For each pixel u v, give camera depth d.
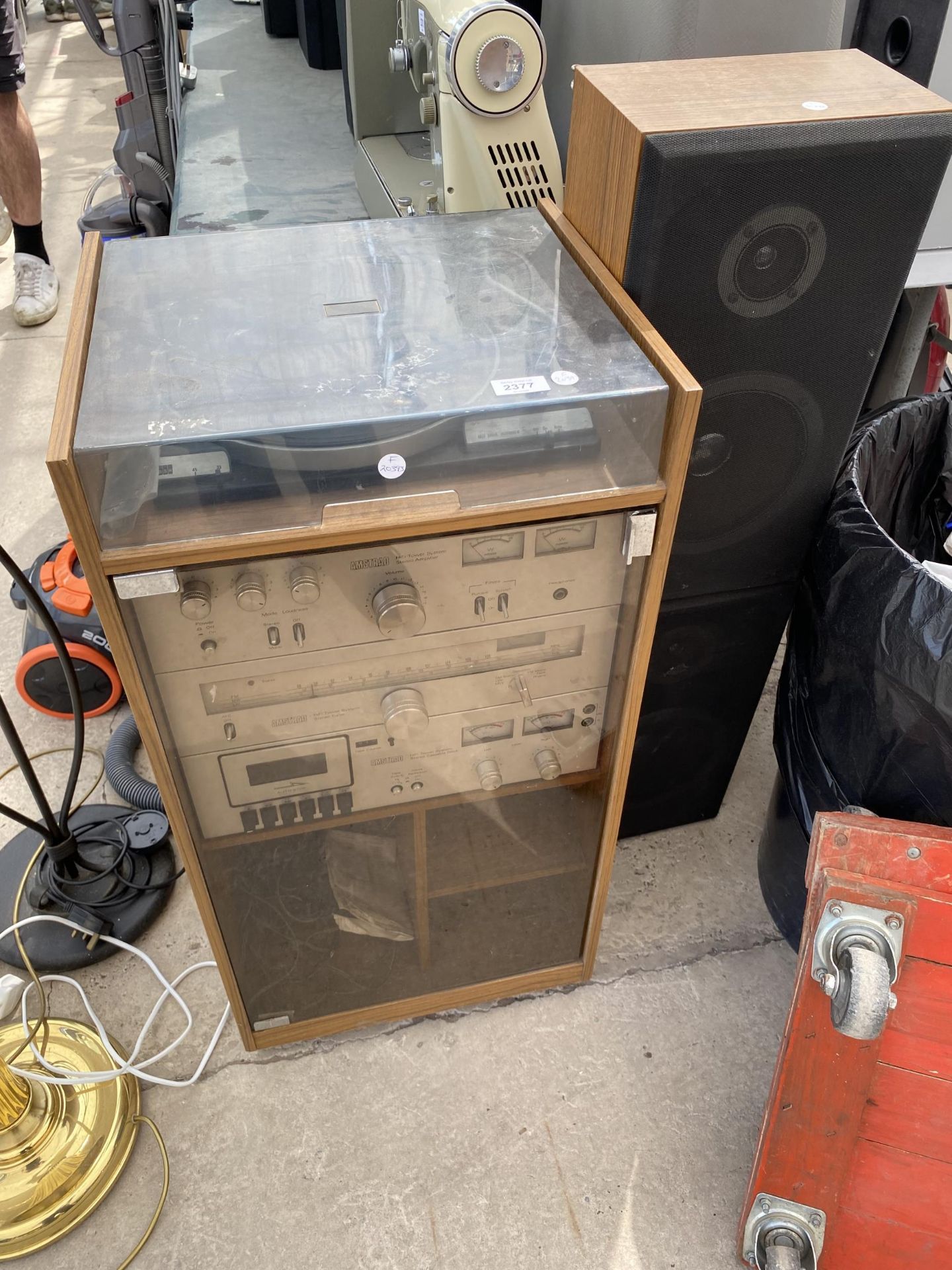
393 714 1.02
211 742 1.03
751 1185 1.07
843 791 1.17
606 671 1.12
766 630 1.34
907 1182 1.03
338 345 0.91
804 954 0.93
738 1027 1.35
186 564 0.82
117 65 4.25
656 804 1.54
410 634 0.99
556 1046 1.33
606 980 1.40
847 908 0.89
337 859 1.31
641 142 0.90
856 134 0.92
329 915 1.35
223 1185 1.19
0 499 2.13
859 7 1.45
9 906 1.46
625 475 0.91
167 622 0.90
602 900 1.27
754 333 1.03
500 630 1.02
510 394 0.85
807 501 1.21
